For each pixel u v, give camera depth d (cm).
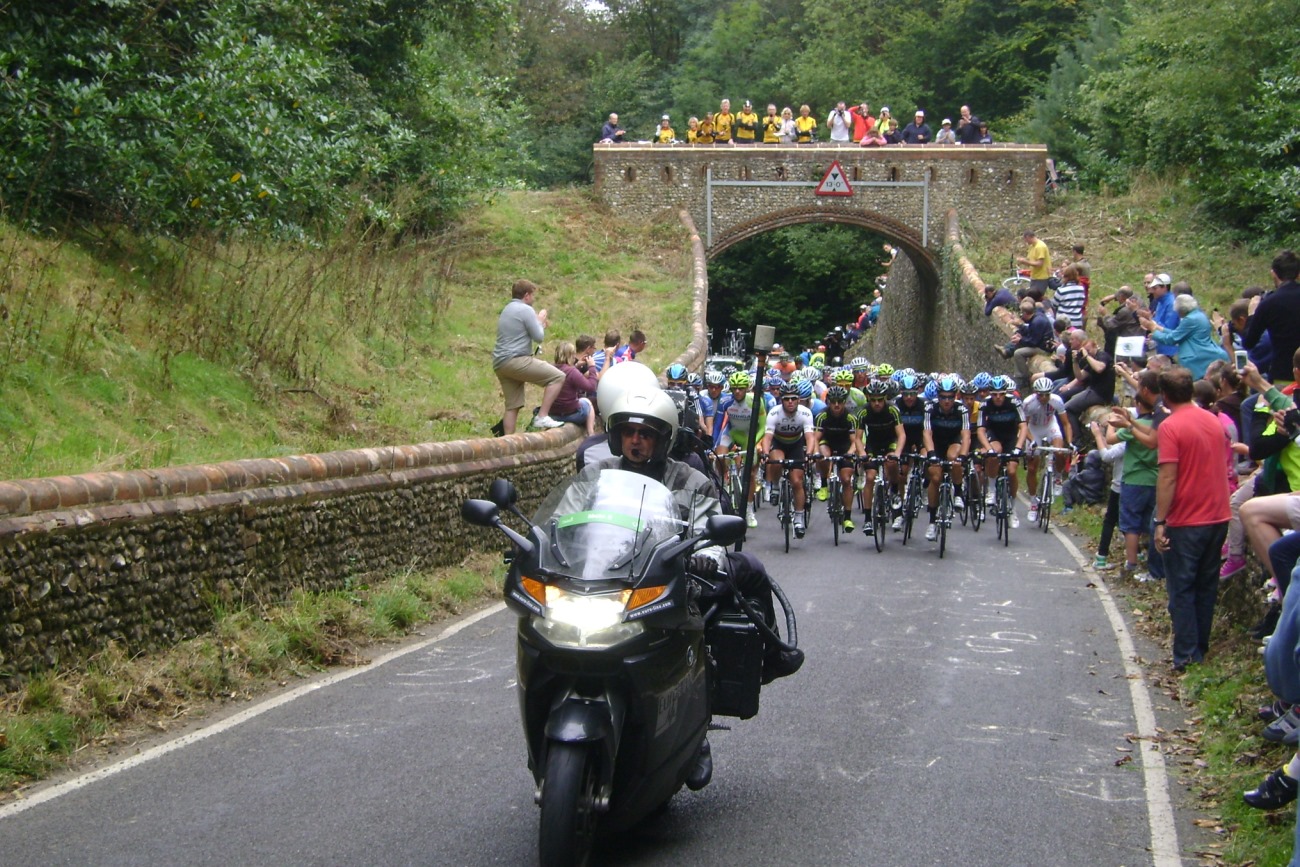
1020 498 2067
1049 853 542
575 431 1505
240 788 597
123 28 1490
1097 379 1883
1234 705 745
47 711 651
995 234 3659
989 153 3675
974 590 1195
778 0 6347
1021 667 887
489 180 3111
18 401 997
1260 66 3145
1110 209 3609
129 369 1184
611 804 500
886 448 1500
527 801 586
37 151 1351
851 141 3791
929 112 5734
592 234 3534
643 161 3691
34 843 523
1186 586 870
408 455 1091
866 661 892
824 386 2080
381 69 2617
